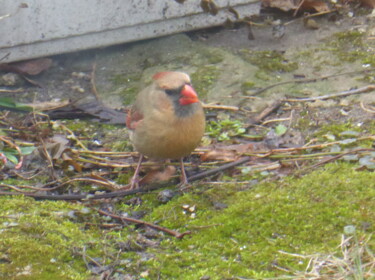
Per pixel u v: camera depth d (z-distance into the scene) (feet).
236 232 25.12
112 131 33.22
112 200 28.07
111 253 24.30
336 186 27.12
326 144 30.53
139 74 37.55
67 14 36.83
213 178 29.01
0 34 36.35
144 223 26.02
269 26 41.04
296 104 34.14
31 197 28.04
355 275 21.27
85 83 37.37
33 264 23.52
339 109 33.30
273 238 24.58
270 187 27.71
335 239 24.13
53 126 33.53
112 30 38.09
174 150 27.58
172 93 26.63
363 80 35.47
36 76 37.81
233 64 37.60
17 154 31.04
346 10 41.65
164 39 39.58
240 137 32.01
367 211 25.44
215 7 37.35
